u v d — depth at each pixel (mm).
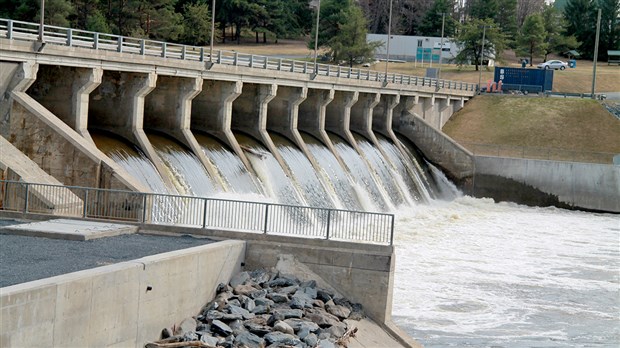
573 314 47500
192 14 149500
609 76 159250
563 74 159000
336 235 39219
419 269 54875
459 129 109312
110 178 46688
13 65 48719
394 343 35719
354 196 77125
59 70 54594
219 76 65750
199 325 32406
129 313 29172
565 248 66375
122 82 59156
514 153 95312
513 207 90250
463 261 58500
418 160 96312
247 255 37312
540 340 42219
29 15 109625
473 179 93750
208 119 68562
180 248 35125
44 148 47656
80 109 54281
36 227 36781
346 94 87312
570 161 91250
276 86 73438
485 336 42062
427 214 79625
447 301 47875
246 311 33125
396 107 99438
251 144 71125
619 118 107375
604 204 88625
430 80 106000
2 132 48438
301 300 34812
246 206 39000
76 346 26688
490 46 165625
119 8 127000
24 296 24453
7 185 41312
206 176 60312
